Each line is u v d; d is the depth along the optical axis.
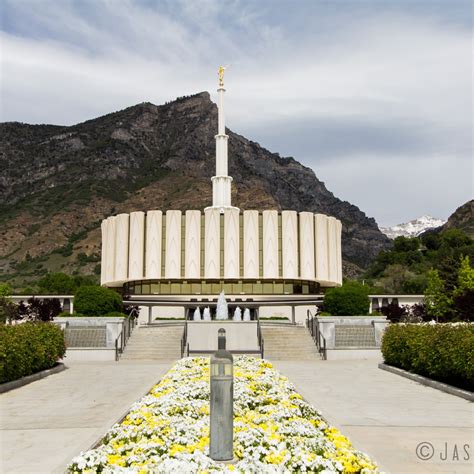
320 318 32.81
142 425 10.72
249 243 58.75
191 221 59.09
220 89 66.00
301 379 21.89
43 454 10.40
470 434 12.06
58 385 20.34
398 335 24.33
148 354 31.69
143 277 59.16
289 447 9.14
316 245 61.22
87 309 35.81
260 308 56.75
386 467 9.45
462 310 48.97
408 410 15.05
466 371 17.34
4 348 19.14
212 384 8.55
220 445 8.38
